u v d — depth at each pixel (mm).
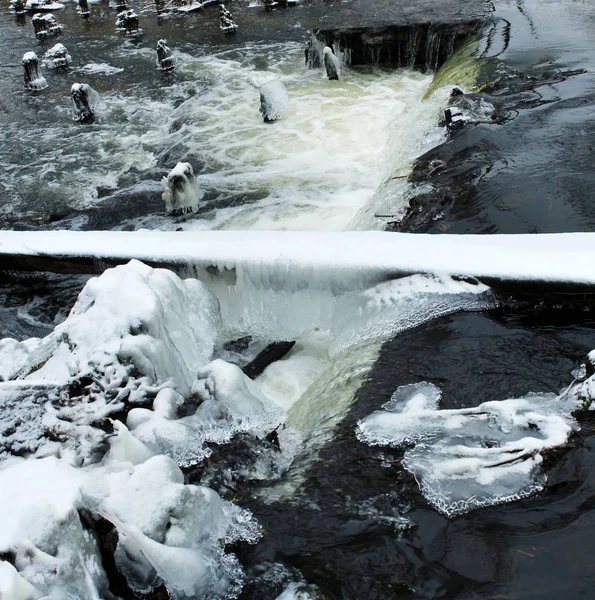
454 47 17234
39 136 15781
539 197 8250
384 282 6969
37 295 9047
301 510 4492
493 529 4164
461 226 7953
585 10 17469
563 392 5250
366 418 5293
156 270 6547
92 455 4707
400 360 6012
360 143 13555
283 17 24062
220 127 15094
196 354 6488
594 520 4125
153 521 3803
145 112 16781
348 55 18516
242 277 7539
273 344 7371
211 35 23016
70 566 3572
